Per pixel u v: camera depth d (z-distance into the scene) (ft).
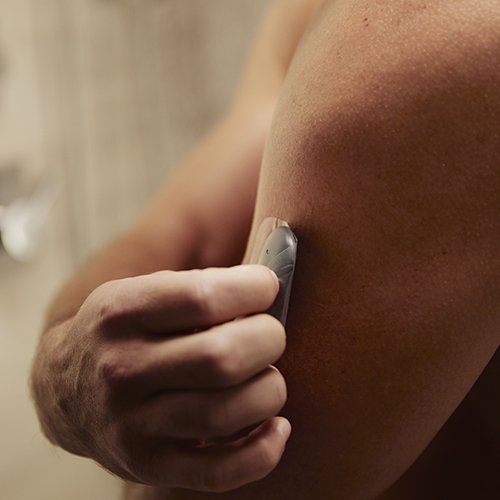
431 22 1.33
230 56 6.43
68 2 5.94
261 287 1.31
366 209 1.34
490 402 1.58
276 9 2.60
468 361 1.36
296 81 1.45
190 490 1.50
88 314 1.39
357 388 1.37
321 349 1.38
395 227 1.33
